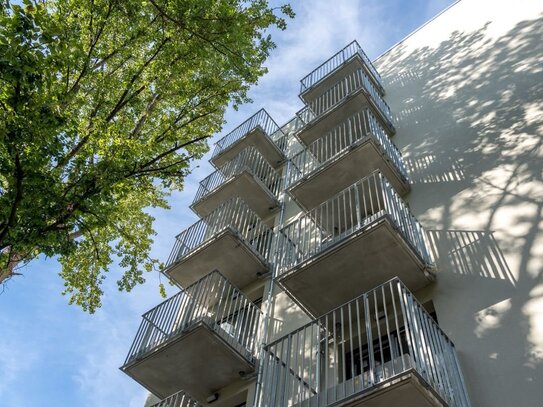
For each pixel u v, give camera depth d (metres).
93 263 13.35
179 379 11.78
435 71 16.09
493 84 13.22
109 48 11.34
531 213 9.14
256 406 10.08
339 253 9.90
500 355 7.49
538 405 6.58
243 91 12.51
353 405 6.88
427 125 13.82
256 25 12.28
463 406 7.00
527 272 8.31
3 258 8.08
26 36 7.33
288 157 19.14
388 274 9.84
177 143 11.51
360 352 9.41
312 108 18.06
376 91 16.92
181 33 10.99
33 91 7.56
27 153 7.62
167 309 12.34
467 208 10.29
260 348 11.55
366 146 12.43
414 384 6.42
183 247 15.27
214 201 17.12
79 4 10.35
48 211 8.05
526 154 10.38
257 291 13.73
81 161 8.66
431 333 7.69
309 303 10.73
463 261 9.38
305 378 9.82
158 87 11.68
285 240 11.79
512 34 14.52
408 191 12.04
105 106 11.26
